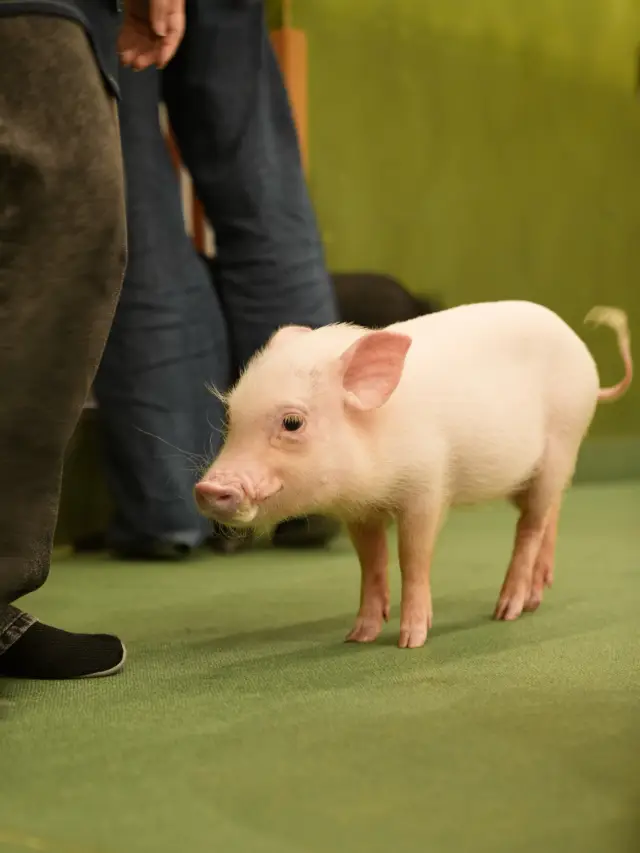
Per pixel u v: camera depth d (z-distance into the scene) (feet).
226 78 8.61
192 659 5.21
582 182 14.55
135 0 5.36
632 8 14.70
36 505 4.17
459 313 5.78
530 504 6.07
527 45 13.84
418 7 12.84
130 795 3.35
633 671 4.79
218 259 9.29
